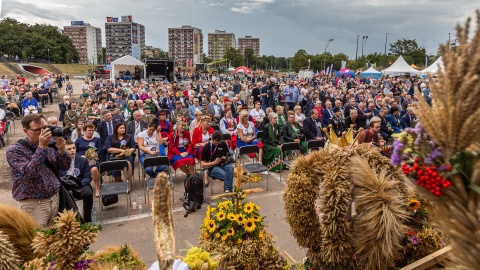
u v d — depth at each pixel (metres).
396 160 1.32
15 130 13.27
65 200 3.64
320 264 2.83
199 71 62.22
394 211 2.49
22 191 3.31
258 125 10.91
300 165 2.87
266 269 2.96
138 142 7.30
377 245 2.48
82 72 84.25
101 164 5.91
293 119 8.86
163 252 1.42
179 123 7.11
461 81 1.11
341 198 2.53
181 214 5.70
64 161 3.51
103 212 5.79
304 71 52.00
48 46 99.25
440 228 1.23
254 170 6.79
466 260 1.13
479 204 1.11
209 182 7.32
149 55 136.50
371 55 75.44
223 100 14.11
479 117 1.05
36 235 2.34
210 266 2.28
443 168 1.16
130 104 11.43
